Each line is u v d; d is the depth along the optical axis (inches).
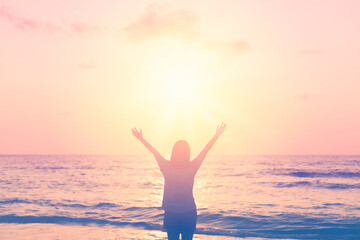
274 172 2057.1
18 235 402.6
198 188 1082.1
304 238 416.5
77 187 1096.2
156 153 178.9
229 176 1755.7
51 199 746.2
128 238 389.7
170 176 173.6
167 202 174.4
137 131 183.3
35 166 3223.4
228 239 406.6
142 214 561.0
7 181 1359.5
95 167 3088.1
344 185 1154.7
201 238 409.7
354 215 542.6
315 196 826.2
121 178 1619.1
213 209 602.5
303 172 1984.5
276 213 559.5
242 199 765.3
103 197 805.2
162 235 408.8
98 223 492.4
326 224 479.5
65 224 483.5
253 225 479.5
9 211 579.8
